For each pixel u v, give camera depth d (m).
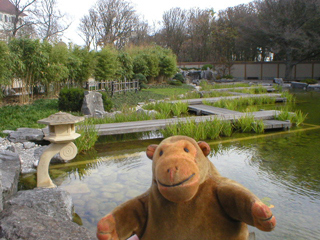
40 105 11.02
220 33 40.44
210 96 16.14
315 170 4.84
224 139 7.20
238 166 5.12
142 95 17.00
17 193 3.46
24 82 11.40
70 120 3.91
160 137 7.65
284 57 37.25
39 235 2.42
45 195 3.38
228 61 35.47
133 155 5.95
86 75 15.56
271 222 1.03
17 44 11.06
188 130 7.07
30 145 6.29
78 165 5.34
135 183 4.38
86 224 3.18
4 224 2.56
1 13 32.22
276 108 12.55
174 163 1.15
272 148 6.32
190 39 48.28
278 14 29.42
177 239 1.26
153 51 26.53
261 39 31.48
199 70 34.84
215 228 1.25
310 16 28.25
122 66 20.19
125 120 8.58
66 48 13.66
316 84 24.39
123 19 37.97
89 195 3.96
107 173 4.86
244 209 1.13
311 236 2.92
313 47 28.83
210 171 1.36
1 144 6.27
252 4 41.53
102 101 10.81
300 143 6.71
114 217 1.28
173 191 1.11
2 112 9.12
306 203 3.64
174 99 14.41
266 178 4.52
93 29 37.44
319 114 10.92
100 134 6.92
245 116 8.41
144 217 1.37
